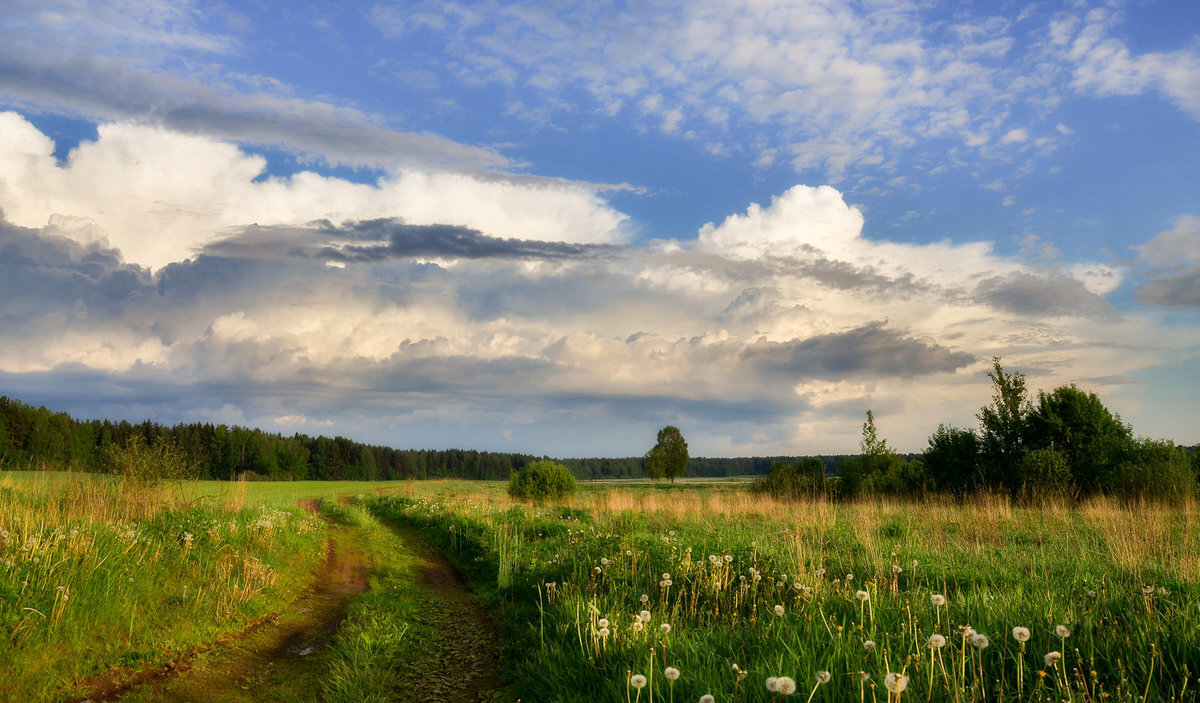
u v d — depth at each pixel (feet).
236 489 58.18
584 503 88.02
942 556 34.27
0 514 29.27
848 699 13.85
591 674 18.16
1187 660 14.44
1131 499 70.74
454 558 48.03
